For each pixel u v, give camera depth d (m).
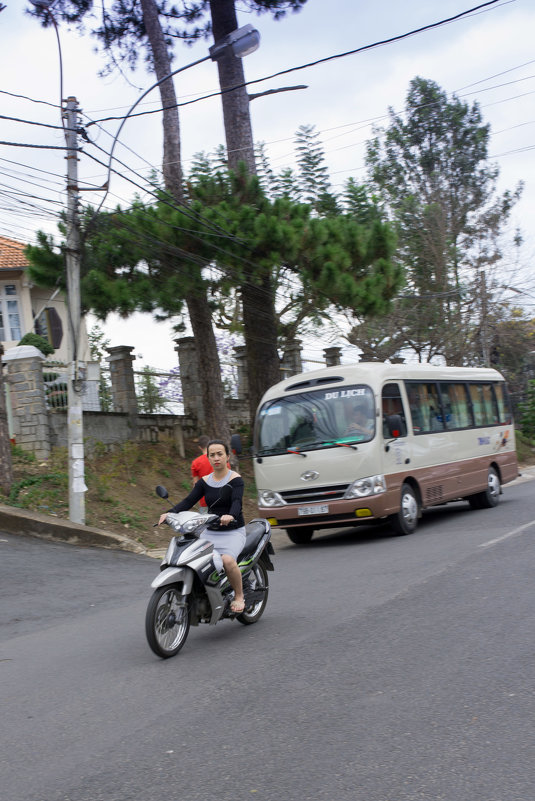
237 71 21.39
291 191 21.62
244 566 7.51
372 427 13.06
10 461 14.41
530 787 3.68
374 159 42.25
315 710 4.91
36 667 6.63
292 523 13.42
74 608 9.19
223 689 5.50
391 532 14.52
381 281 18.58
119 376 19.09
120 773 4.14
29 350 16.11
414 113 41.50
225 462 7.30
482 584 8.38
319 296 18.62
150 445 19.42
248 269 17.42
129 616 8.51
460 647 6.09
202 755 4.31
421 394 15.10
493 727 4.43
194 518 6.90
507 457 18.80
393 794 3.69
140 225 15.88
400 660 5.87
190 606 6.84
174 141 19.16
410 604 7.74
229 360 26.27
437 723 4.55
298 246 17.30
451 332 31.75
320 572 10.36
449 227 34.34
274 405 13.93
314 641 6.66
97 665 6.51
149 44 20.44
